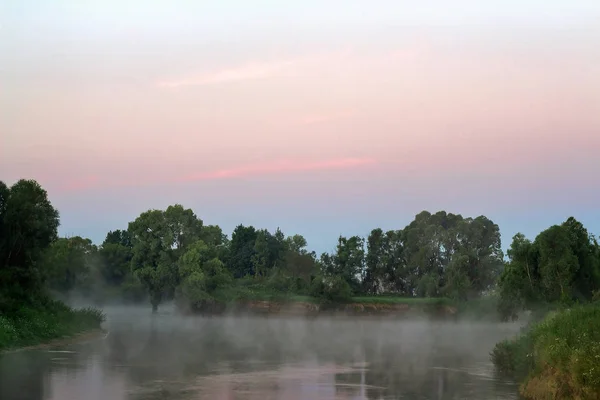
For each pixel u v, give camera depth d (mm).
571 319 28734
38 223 53188
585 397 21984
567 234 51000
